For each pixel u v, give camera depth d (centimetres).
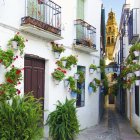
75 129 923
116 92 2578
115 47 3331
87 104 1407
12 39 797
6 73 765
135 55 1284
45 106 1015
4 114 632
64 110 928
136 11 1327
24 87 896
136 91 1413
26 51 884
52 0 1047
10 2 806
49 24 970
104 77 1933
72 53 1227
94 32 1433
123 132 1355
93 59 1498
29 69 927
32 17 882
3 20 778
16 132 625
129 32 1455
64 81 1128
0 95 711
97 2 1588
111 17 4881
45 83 1020
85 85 1380
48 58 1011
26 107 656
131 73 1423
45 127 991
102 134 1245
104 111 2631
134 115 1485
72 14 1222
